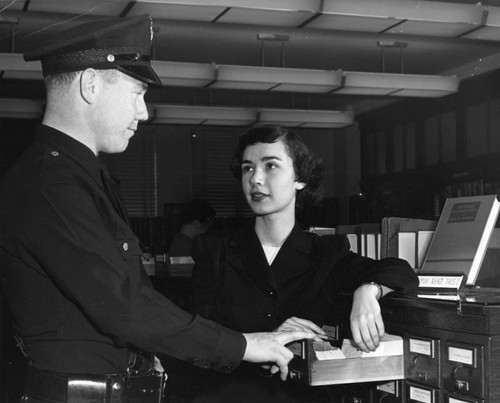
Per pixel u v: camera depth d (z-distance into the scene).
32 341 1.41
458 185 7.29
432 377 1.65
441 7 5.54
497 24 5.84
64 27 5.76
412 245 2.28
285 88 7.31
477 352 1.53
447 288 1.90
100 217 1.40
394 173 8.23
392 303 1.82
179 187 8.83
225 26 6.64
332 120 8.66
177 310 1.43
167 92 8.93
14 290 1.40
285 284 2.00
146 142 8.77
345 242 2.04
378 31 6.16
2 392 3.73
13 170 1.42
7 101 7.79
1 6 5.28
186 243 5.31
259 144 1.96
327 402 1.99
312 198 2.08
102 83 1.46
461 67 7.92
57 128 1.46
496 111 6.85
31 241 1.34
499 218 2.31
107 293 1.34
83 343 1.40
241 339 1.50
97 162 1.46
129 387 1.46
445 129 7.56
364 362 1.69
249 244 2.02
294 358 1.66
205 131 8.97
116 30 1.47
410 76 7.19
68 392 1.38
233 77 6.93
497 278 2.19
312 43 7.30
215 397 2.06
